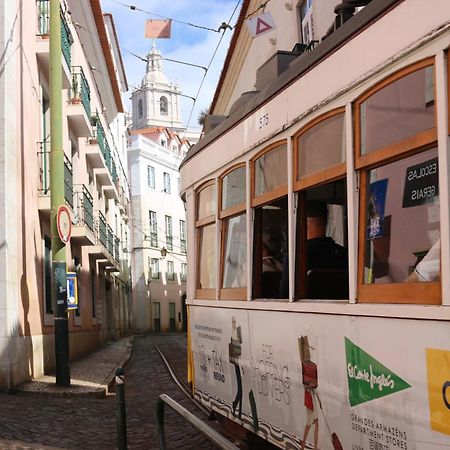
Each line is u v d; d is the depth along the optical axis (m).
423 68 2.78
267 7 14.55
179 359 17.77
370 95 3.17
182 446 6.60
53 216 10.45
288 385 3.96
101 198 25.34
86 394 9.74
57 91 10.59
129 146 43.59
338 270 4.04
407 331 2.76
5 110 10.47
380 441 2.93
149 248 43.47
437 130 2.67
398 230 2.94
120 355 18.56
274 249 4.36
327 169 3.58
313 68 3.75
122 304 34.28
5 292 9.97
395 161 2.99
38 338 11.88
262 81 5.68
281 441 4.08
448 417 2.49
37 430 7.15
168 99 83.06
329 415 3.42
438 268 2.67
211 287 5.69
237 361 4.92
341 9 4.63
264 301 4.38
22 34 12.02
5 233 10.14
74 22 18.67
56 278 10.44
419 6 2.77
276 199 4.26
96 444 6.73
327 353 3.46
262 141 4.48
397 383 2.81
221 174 5.40
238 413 4.91
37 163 13.06
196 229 6.22
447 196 2.59
